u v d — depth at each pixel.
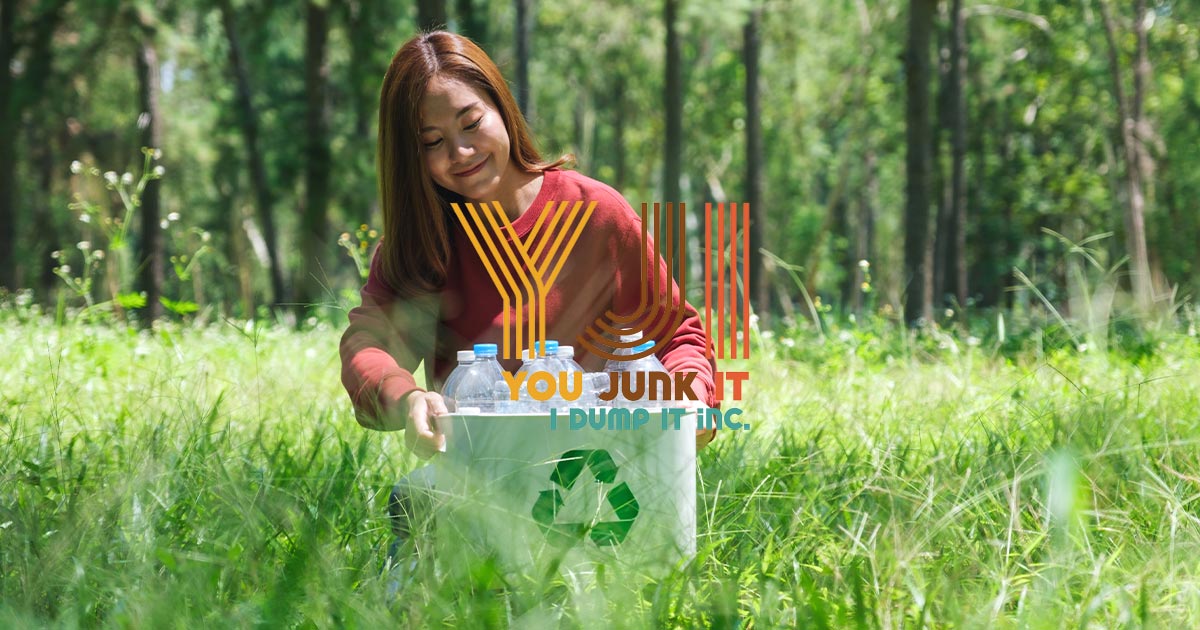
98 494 3.86
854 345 11.33
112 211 33.12
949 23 36.94
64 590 3.23
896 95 49.25
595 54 48.38
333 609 2.97
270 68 42.31
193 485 4.12
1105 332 9.37
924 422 6.19
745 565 3.52
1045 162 50.44
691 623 3.02
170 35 33.19
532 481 3.32
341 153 31.62
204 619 2.92
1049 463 4.03
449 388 3.69
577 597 2.99
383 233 4.11
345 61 39.78
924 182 26.53
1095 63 45.22
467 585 3.08
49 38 31.62
